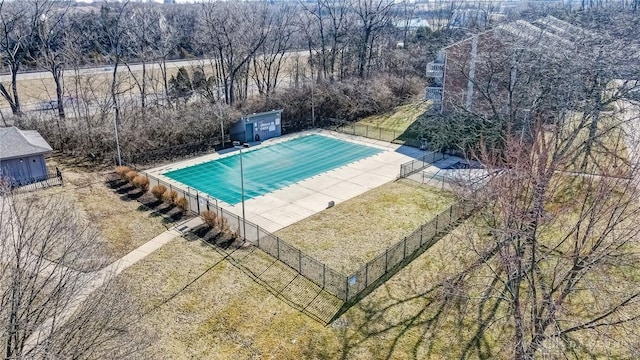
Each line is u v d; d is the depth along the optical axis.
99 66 52.50
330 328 15.09
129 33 50.41
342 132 40.25
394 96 47.72
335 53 51.19
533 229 11.27
